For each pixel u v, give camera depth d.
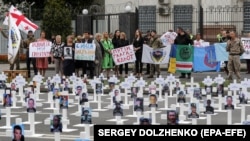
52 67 29.88
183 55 23.61
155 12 37.03
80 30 31.88
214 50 24.20
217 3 37.16
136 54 24.09
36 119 13.60
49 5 35.88
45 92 19.72
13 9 24.48
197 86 15.84
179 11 37.81
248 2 37.09
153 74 24.22
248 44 25.94
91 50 23.00
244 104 12.39
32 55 23.48
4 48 37.06
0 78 17.61
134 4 39.12
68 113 14.40
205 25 36.12
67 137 11.07
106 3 39.56
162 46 23.75
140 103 11.11
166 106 14.92
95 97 16.58
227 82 21.03
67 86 16.81
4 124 12.72
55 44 22.55
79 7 41.28
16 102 16.64
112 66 24.03
